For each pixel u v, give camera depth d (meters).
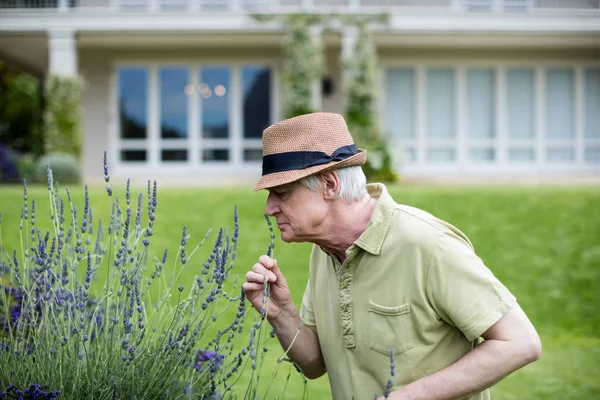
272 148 1.63
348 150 1.64
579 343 5.54
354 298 1.67
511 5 15.27
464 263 1.56
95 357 1.66
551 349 5.34
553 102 15.66
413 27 13.69
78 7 15.36
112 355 1.65
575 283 6.75
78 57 15.12
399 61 15.30
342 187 1.63
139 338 1.68
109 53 15.12
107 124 15.20
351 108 13.41
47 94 13.25
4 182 12.66
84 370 1.63
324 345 1.80
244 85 15.36
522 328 1.51
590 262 7.10
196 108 15.28
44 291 1.71
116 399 1.56
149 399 1.62
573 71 15.66
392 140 15.12
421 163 15.40
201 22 13.54
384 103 15.39
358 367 1.69
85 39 14.29
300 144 1.61
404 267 1.59
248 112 15.39
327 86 15.32
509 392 4.19
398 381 1.61
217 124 15.35
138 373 1.63
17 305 2.16
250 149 15.39
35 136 16.28
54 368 1.65
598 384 4.35
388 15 13.55
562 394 4.12
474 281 1.54
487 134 15.56
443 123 15.48
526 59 15.45
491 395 4.13
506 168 15.49
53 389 1.62
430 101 15.45
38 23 13.38
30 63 16.69
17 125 18.69
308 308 1.92
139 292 1.74
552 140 15.67
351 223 1.67
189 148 15.30
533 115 15.61
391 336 1.61
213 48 15.19
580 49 15.45
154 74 15.21
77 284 1.82
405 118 15.45
